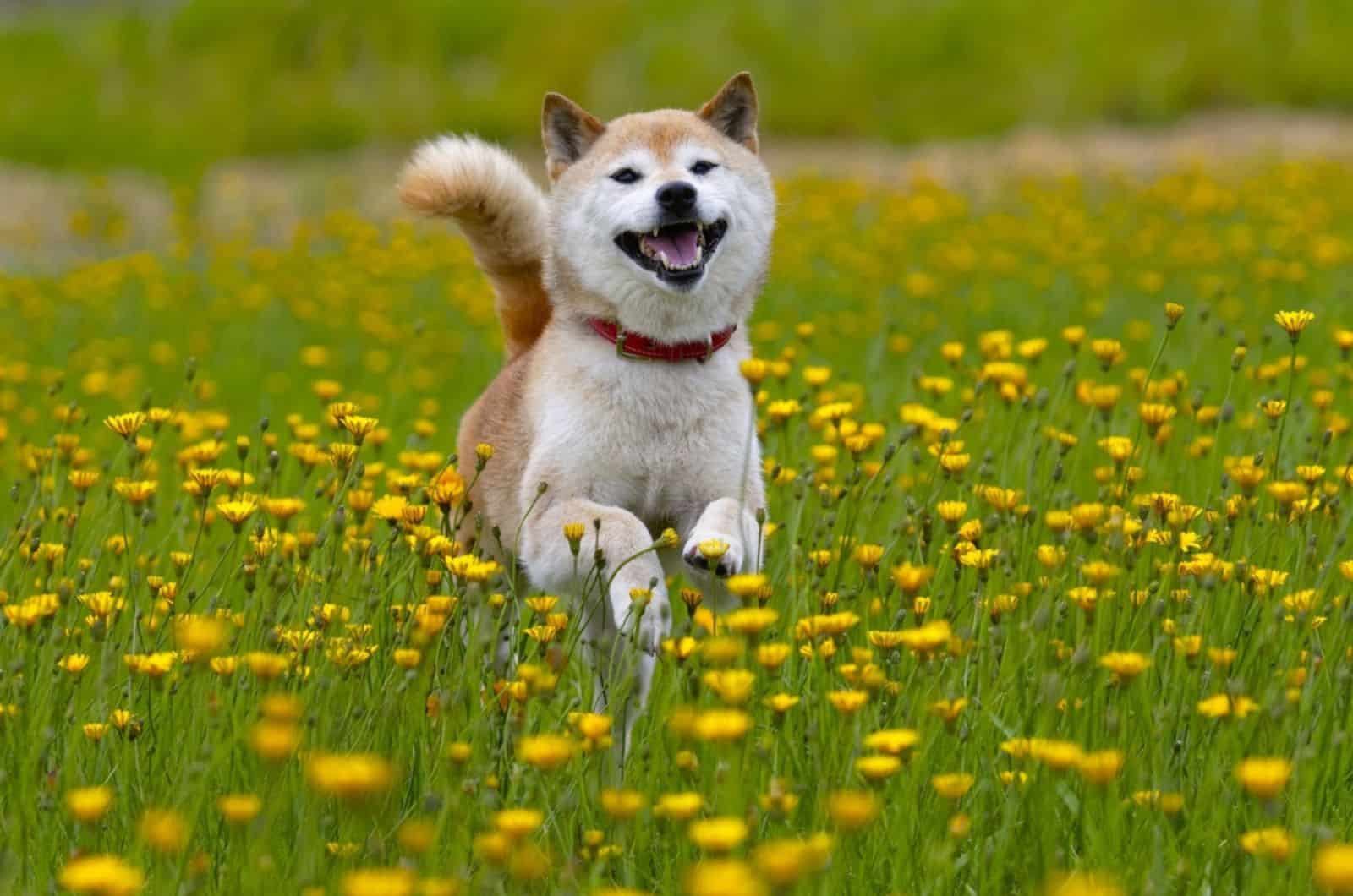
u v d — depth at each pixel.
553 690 4.36
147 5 31.75
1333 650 4.45
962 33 26.20
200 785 3.74
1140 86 24.50
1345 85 24.44
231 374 11.41
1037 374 10.05
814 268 13.59
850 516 5.34
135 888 3.08
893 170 21.73
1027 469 5.98
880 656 4.34
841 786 3.96
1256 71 24.80
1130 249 12.96
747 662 4.24
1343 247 12.31
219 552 6.63
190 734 4.24
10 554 5.08
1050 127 24.22
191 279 14.05
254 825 3.90
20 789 3.79
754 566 5.57
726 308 6.31
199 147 24.70
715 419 6.11
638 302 6.09
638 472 6.08
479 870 3.80
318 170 23.64
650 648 4.84
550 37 27.33
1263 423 6.99
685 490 6.15
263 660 3.94
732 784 3.53
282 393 10.82
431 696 4.43
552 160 6.94
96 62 28.62
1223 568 4.66
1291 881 3.56
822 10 27.34
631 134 6.53
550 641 4.59
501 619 4.80
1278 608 4.38
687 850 3.70
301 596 4.69
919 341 11.23
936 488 5.37
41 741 3.97
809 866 3.22
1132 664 3.87
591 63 26.83
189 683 4.45
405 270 13.95
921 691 4.17
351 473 5.07
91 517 6.07
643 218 6.01
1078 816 3.99
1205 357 9.73
